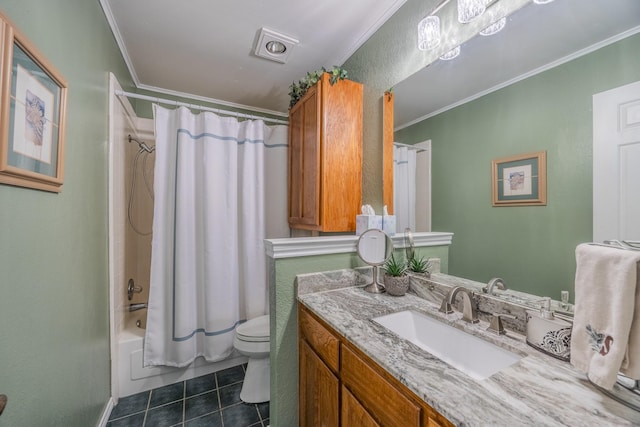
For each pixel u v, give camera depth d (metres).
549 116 0.85
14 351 0.74
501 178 1.00
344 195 1.71
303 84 1.88
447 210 1.22
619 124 0.69
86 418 1.23
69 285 1.07
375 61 1.71
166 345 1.84
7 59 0.67
